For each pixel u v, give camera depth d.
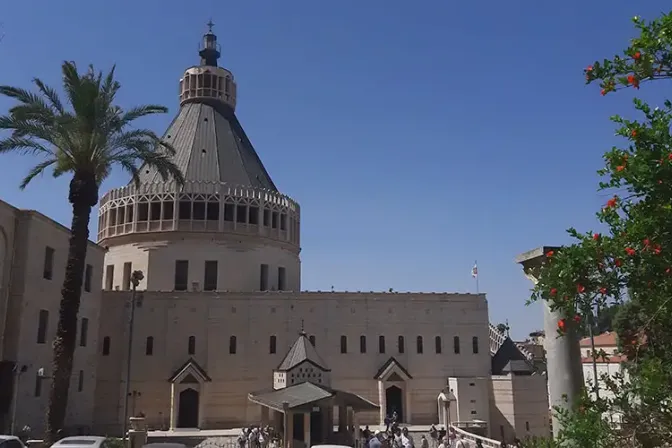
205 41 94.44
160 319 65.56
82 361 57.88
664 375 8.40
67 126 34.59
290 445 43.72
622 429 8.76
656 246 8.34
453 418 65.69
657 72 8.62
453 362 69.81
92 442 24.28
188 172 77.62
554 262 10.17
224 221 74.00
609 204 8.98
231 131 86.44
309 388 47.25
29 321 45.09
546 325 13.40
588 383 10.20
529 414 64.62
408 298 70.56
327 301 68.88
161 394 63.81
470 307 71.75
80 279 35.34
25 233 45.09
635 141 8.48
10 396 42.12
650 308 8.67
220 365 65.31
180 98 90.12
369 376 67.81
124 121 37.59
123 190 76.06
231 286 72.62
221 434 58.03
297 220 84.62
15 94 35.41
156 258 72.31
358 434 49.38
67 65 35.97
